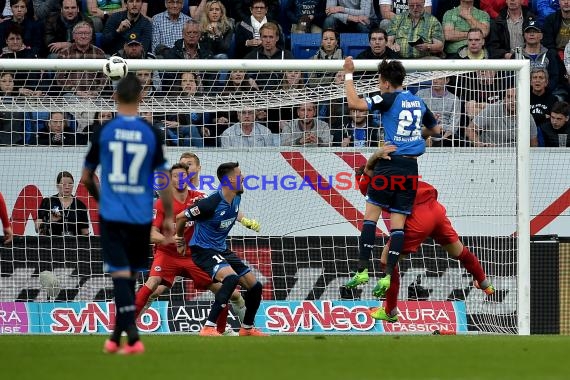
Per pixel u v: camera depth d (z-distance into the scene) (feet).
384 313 107.45
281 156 126.52
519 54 135.54
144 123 68.44
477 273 108.27
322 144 128.26
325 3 156.87
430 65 114.11
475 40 148.77
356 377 58.85
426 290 123.95
